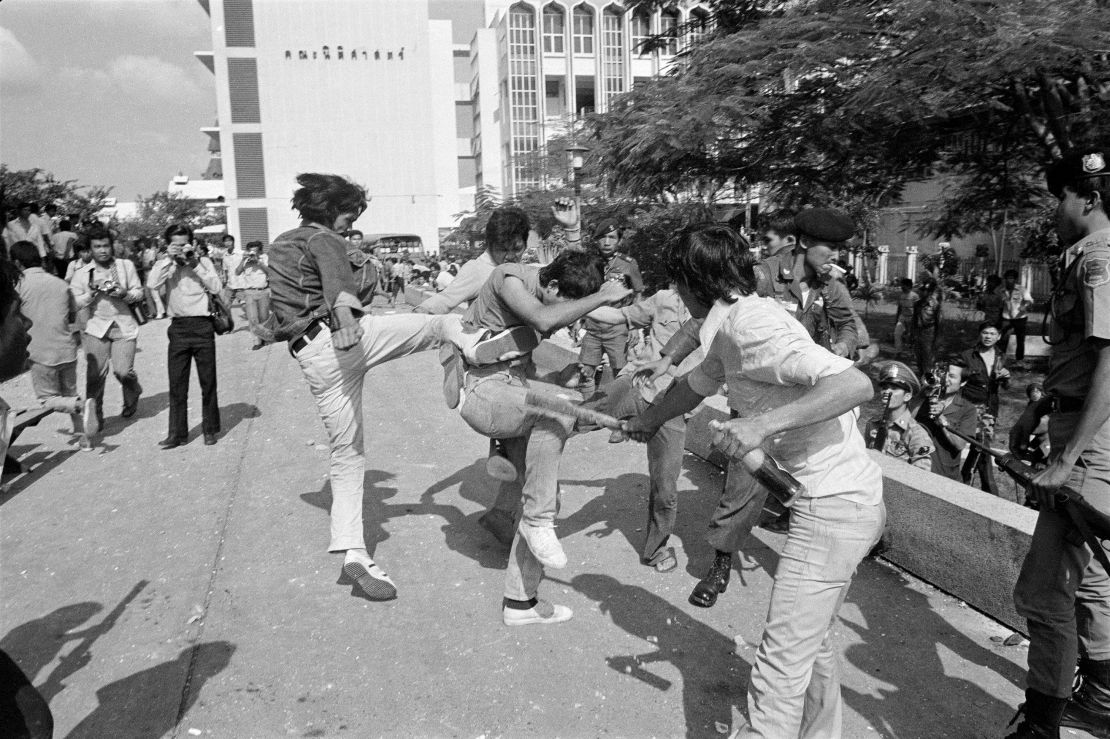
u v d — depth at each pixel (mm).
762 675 2404
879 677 3283
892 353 15391
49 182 29656
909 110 8984
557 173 24359
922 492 4094
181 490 5555
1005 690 3203
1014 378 12195
